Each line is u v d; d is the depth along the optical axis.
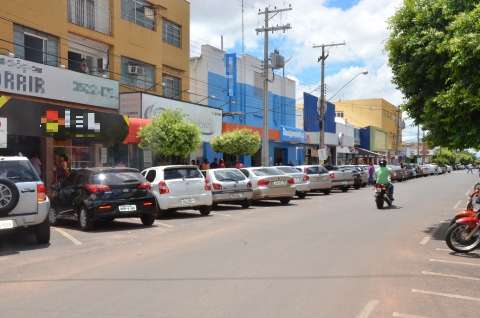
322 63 38.22
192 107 29.27
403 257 9.66
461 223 10.08
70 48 23.61
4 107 17.53
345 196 26.56
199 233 12.98
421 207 19.88
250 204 20.91
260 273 8.26
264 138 30.44
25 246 11.44
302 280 7.79
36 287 7.58
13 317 6.10
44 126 19.06
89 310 6.33
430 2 12.83
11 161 11.27
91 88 22.19
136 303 6.62
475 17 11.08
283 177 21.48
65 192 14.91
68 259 9.81
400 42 13.19
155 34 28.67
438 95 12.18
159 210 16.55
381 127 78.50
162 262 9.27
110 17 25.52
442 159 108.62
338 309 6.33
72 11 23.48
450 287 7.47
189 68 33.34
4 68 18.05
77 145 22.81
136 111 25.06
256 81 41.88
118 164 23.75
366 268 8.66
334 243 11.23
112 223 15.59
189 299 6.78
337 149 57.84
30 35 20.80
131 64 26.88
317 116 52.16
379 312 6.23
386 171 19.55
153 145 23.28
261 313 6.16
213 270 8.51
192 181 17.02
